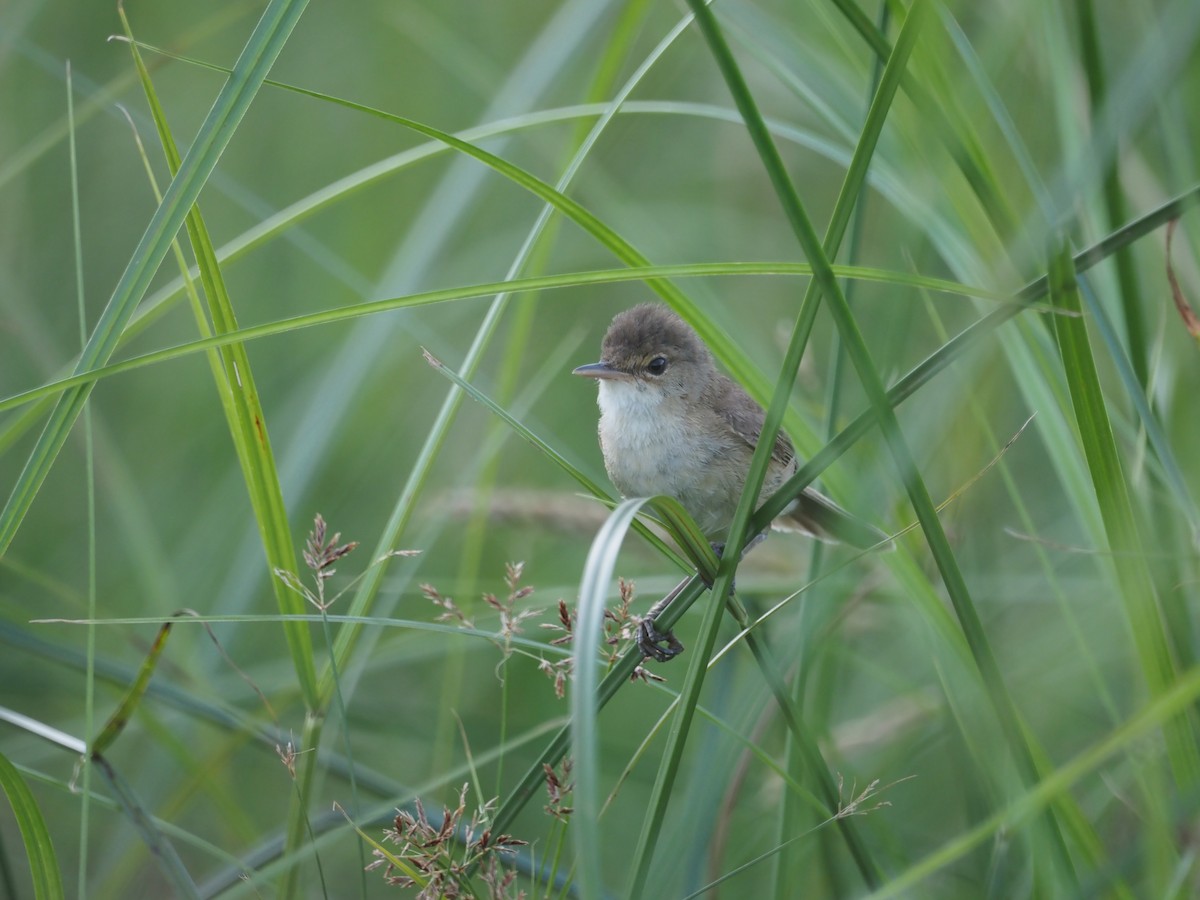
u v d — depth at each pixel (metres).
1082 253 5.13
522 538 11.57
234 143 13.23
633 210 11.97
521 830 9.72
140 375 12.77
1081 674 8.74
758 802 9.25
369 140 13.35
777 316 12.27
